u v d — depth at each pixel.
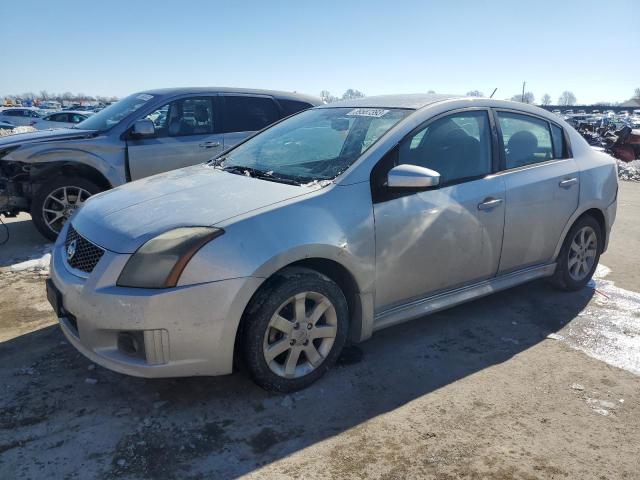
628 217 8.12
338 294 3.12
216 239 2.74
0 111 28.50
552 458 2.62
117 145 6.20
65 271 3.00
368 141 3.47
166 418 2.85
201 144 6.74
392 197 3.31
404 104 3.85
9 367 3.32
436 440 2.73
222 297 2.71
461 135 3.79
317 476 2.45
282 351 2.98
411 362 3.50
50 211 5.96
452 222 3.57
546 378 3.35
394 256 3.33
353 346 3.69
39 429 2.73
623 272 5.43
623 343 3.84
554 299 4.63
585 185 4.49
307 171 3.45
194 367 2.76
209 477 2.43
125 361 2.72
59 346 3.59
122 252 2.74
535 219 4.12
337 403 3.02
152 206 3.11
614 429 2.85
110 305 2.68
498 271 4.03
